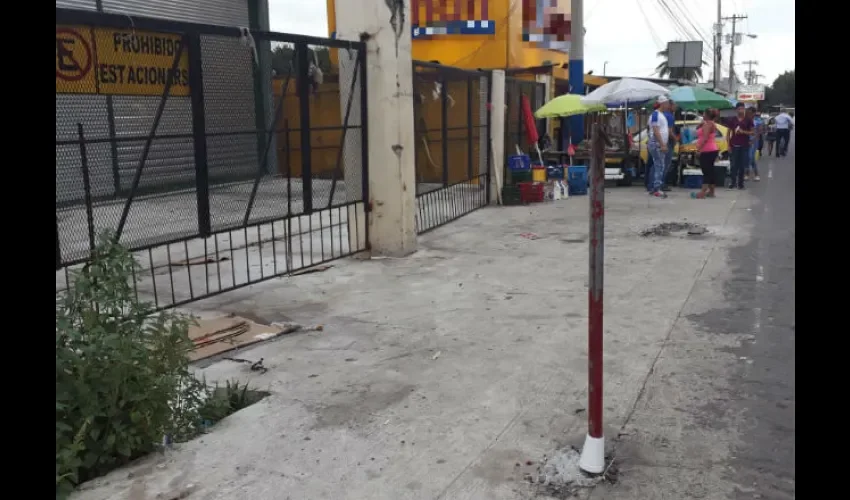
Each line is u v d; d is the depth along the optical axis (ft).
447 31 57.82
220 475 11.35
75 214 17.47
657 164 46.03
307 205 25.36
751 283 22.91
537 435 12.58
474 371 15.71
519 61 59.57
